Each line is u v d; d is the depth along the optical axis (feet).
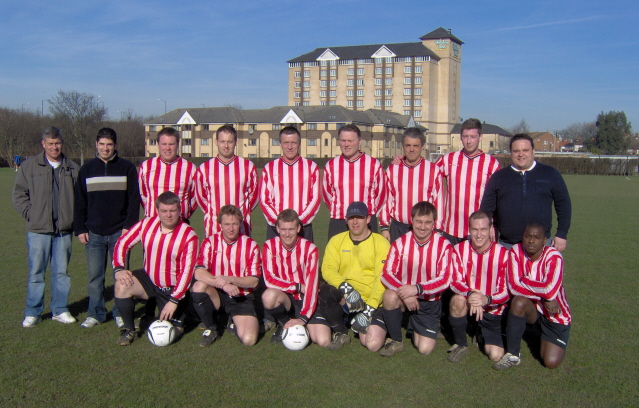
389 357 14.88
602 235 37.60
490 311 14.80
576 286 22.70
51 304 17.43
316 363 14.32
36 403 11.78
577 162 160.15
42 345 15.28
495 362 14.52
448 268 15.26
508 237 16.46
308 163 18.53
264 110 221.66
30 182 16.47
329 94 285.02
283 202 18.39
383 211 18.79
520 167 16.21
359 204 16.01
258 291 22.43
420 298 15.14
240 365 14.08
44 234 16.76
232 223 16.10
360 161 18.20
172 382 12.94
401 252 15.62
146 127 214.48
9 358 14.26
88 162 16.90
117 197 16.88
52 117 175.11
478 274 15.08
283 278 16.55
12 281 22.54
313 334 15.81
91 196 16.72
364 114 216.74
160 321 15.62
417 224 15.14
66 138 151.74
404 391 12.62
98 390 12.44
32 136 171.94
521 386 12.96
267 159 179.73
